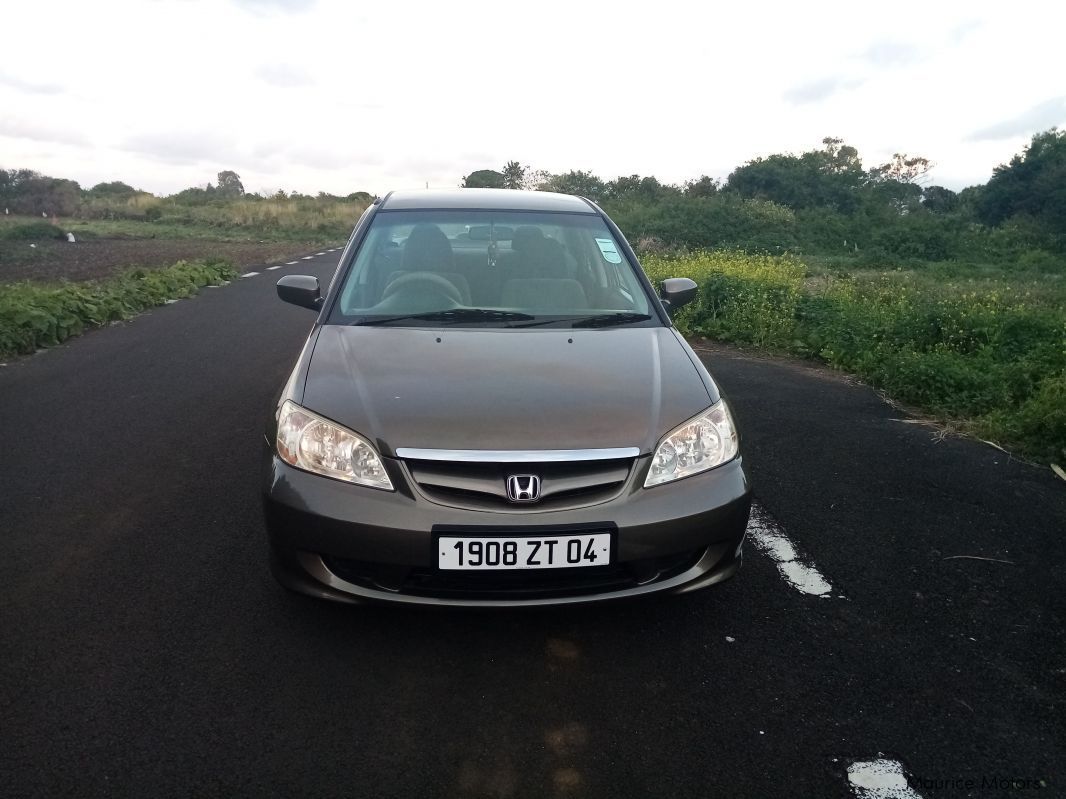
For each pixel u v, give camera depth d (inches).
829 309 339.0
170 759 82.1
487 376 108.7
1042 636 110.3
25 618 107.0
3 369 246.2
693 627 109.9
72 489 150.3
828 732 89.4
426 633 106.4
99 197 1775.3
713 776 82.2
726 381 251.9
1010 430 193.8
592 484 96.5
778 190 1412.4
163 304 394.9
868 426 204.8
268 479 101.4
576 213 159.9
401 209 156.2
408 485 95.5
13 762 80.9
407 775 81.3
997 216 1475.1
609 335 125.8
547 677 98.0
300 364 115.8
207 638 103.6
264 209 1402.6
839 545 136.0
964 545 137.6
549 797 79.0
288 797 77.8
